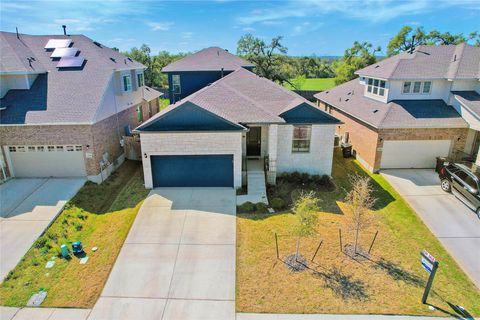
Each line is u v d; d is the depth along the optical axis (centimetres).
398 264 1159
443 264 1170
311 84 6512
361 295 1008
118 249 1228
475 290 1048
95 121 1731
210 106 1767
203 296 1005
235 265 1140
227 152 1662
